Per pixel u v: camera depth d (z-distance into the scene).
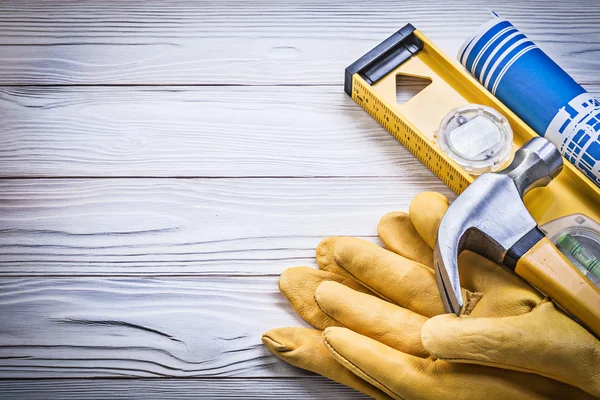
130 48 1.57
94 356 1.32
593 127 1.33
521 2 1.58
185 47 1.57
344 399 1.28
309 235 1.40
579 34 1.55
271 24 1.58
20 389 1.30
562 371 1.09
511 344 1.09
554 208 1.33
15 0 1.60
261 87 1.53
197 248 1.39
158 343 1.32
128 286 1.37
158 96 1.53
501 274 1.20
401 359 1.16
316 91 1.52
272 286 1.36
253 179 1.45
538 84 1.37
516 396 1.12
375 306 1.22
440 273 1.16
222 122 1.50
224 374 1.30
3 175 1.46
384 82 1.46
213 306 1.35
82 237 1.41
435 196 1.29
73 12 1.60
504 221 1.18
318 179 1.44
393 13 1.58
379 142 1.47
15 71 1.55
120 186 1.45
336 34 1.57
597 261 1.25
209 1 1.60
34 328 1.34
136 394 1.30
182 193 1.44
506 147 1.36
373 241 1.39
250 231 1.41
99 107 1.52
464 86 1.44
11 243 1.41
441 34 1.57
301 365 1.25
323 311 1.25
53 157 1.48
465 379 1.14
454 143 1.37
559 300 1.15
